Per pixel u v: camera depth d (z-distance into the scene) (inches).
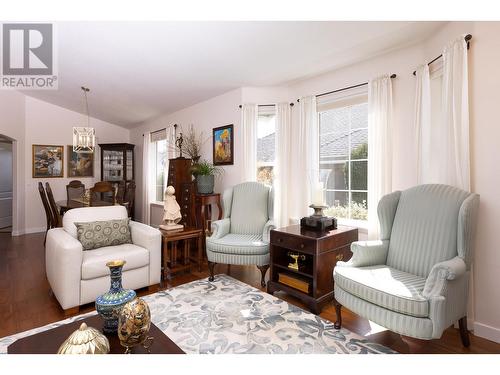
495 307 74.6
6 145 245.8
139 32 107.7
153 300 99.6
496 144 74.4
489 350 70.6
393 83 107.2
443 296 60.2
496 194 74.3
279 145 142.9
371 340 75.3
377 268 80.3
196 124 181.8
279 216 141.9
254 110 146.5
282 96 146.6
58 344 50.0
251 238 119.4
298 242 95.3
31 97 224.4
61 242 92.3
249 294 105.0
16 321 85.0
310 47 106.8
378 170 106.0
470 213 68.7
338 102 124.3
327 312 91.7
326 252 93.4
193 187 152.8
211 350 70.6
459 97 79.7
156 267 110.7
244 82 143.6
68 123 242.1
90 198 190.7
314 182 130.9
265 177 150.5
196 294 104.7
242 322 84.6
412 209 83.6
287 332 79.1
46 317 87.5
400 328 62.7
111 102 202.8
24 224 221.1
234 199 136.1
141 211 250.4
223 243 113.5
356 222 119.6
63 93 199.9
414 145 99.1
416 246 79.4
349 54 110.6
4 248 173.8
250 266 140.2
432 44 94.7
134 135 266.2
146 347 49.6
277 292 108.0
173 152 200.7
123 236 114.3
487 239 76.0
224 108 160.9
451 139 82.1
